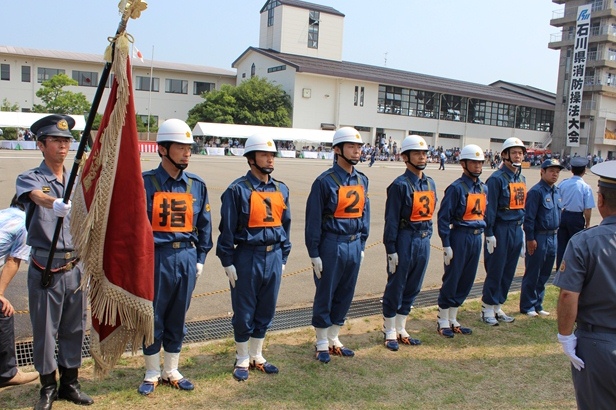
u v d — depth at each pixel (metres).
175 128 4.21
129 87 3.47
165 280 4.22
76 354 4.02
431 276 8.73
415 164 5.52
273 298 4.79
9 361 4.17
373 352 5.39
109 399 4.15
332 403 4.26
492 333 6.08
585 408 3.13
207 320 6.02
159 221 4.20
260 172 4.69
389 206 5.47
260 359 4.85
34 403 4.00
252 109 47.06
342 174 5.12
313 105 48.50
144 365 4.79
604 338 3.01
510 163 6.36
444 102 55.66
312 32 52.78
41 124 3.85
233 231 4.60
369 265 9.18
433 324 6.33
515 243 6.36
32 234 3.82
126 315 3.65
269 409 4.12
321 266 5.02
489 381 4.80
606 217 3.17
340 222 5.04
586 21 47.91
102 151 3.53
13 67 45.06
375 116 51.69
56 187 3.91
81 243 3.56
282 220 4.87
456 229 5.95
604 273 3.01
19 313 5.82
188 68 52.19
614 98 54.56
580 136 54.50
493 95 57.50
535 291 6.79
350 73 48.56
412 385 4.66
